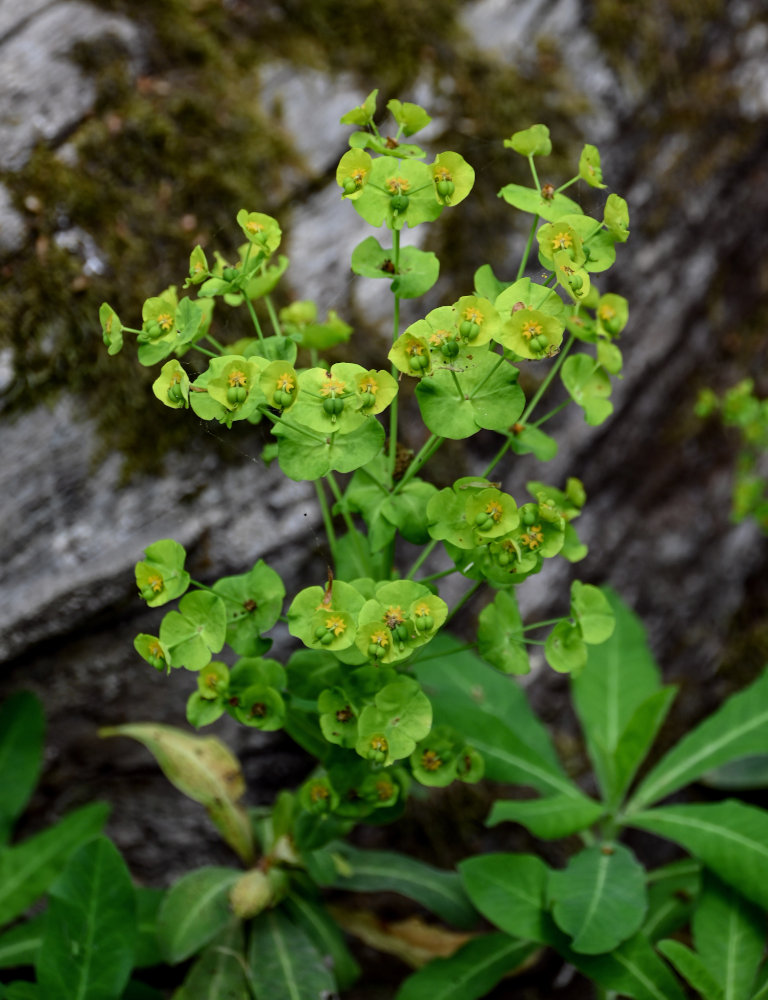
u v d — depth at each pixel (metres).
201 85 0.69
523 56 0.73
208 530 0.67
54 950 0.60
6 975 0.66
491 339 0.54
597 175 0.56
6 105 0.66
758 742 0.66
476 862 0.62
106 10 0.68
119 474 0.67
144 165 0.68
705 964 0.62
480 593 0.72
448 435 0.55
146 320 0.56
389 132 0.70
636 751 0.65
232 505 0.68
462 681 0.68
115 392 0.67
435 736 0.58
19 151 0.66
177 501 0.67
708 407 0.73
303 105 0.70
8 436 0.66
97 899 0.60
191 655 0.56
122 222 0.67
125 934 0.60
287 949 0.63
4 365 0.66
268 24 0.70
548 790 0.65
